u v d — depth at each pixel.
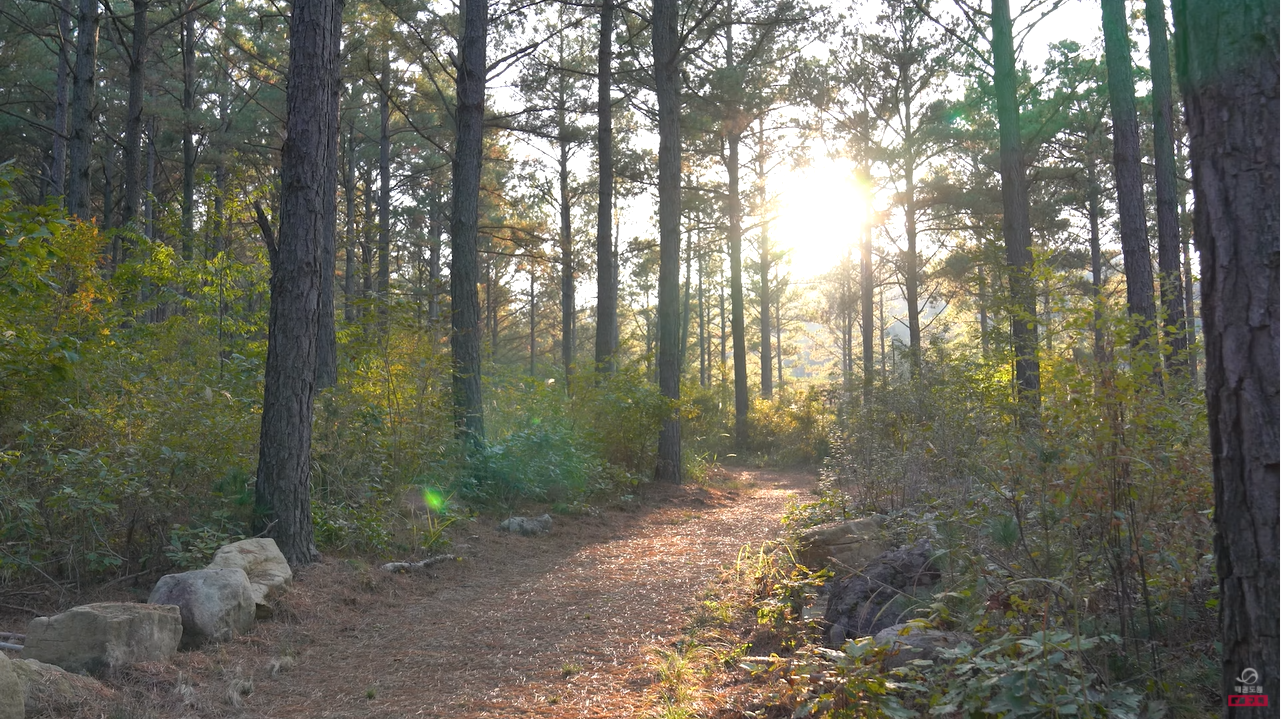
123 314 9.50
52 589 6.03
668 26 15.65
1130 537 3.95
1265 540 2.39
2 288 6.44
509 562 8.35
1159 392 4.22
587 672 5.05
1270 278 2.39
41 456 6.28
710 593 6.80
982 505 4.90
